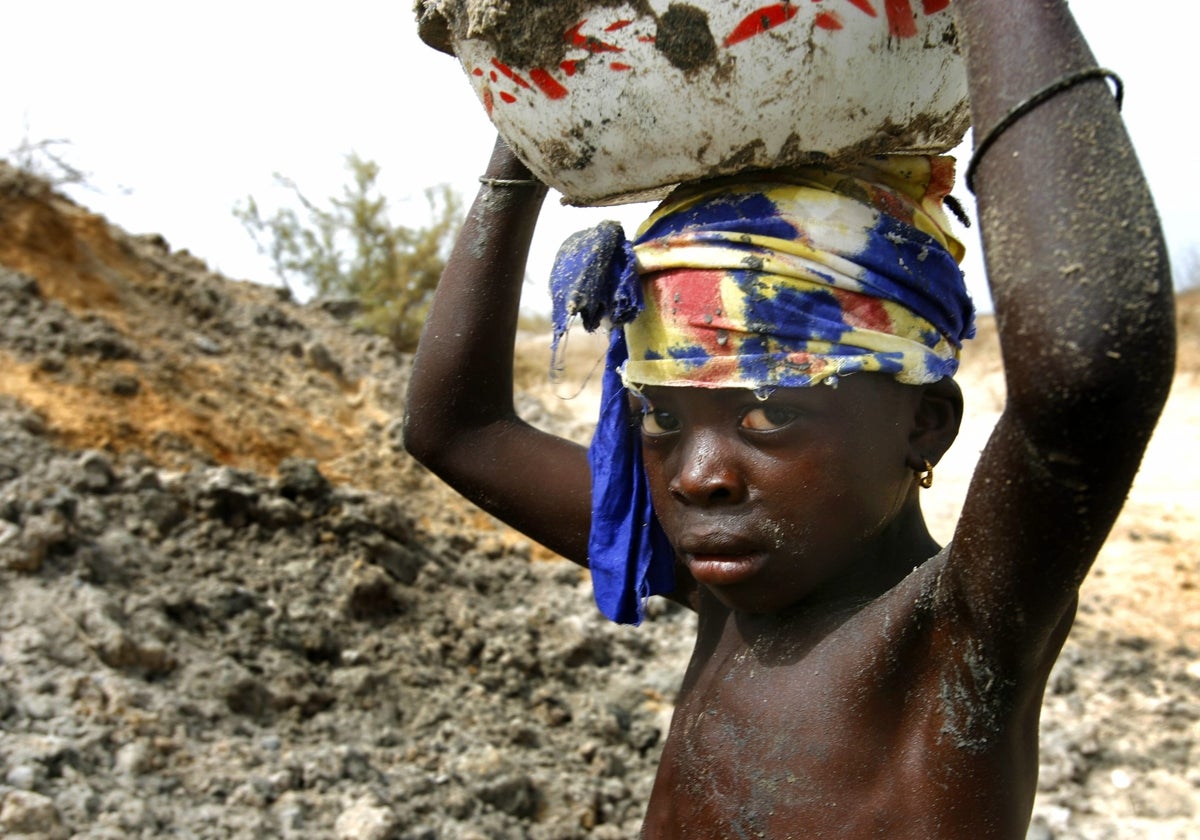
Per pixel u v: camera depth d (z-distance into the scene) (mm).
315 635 5398
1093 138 1199
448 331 2061
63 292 8227
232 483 6012
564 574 7102
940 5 1453
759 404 1506
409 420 2094
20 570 4914
